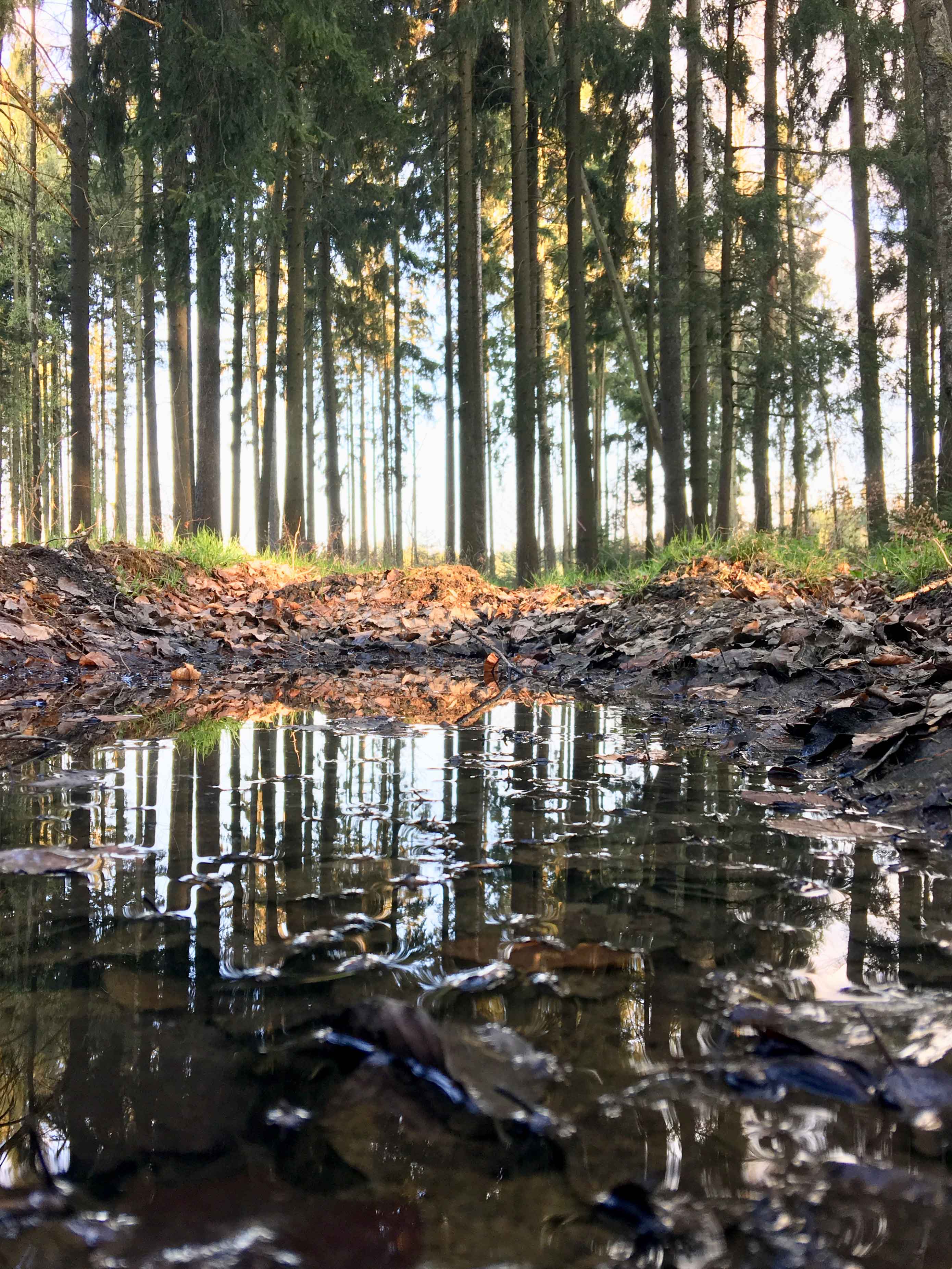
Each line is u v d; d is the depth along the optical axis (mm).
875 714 2207
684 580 5812
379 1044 694
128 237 17891
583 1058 679
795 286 18125
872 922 1016
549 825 1492
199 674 4566
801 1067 665
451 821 1510
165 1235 468
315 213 16594
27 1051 679
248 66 8789
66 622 5031
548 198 17250
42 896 1094
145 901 1075
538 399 19453
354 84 10344
